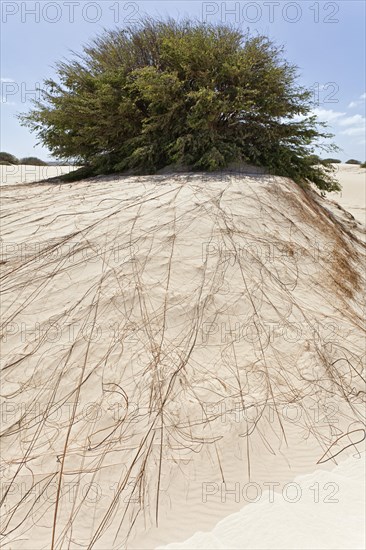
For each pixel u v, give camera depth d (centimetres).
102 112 742
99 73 820
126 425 273
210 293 379
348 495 239
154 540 219
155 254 412
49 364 312
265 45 754
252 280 405
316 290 430
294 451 273
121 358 316
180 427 274
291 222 528
